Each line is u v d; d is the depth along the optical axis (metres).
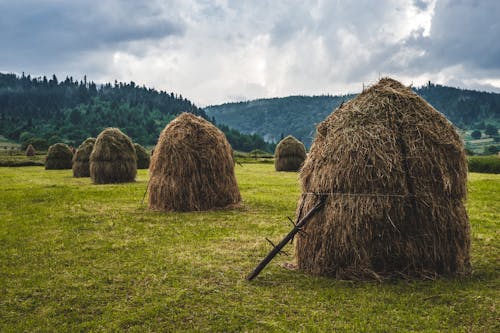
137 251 9.11
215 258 8.48
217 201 14.83
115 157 25.88
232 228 11.50
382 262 6.90
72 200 17.33
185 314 5.72
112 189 21.69
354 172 7.02
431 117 7.52
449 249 7.03
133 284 6.98
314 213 7.32
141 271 7.66
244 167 47.16
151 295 6.43
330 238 7.10
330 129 7.79
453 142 7.36
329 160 7.38
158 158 14.84
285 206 15.43
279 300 6.15
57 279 7.28
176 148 14.49
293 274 7.33
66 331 5.32
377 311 5.71
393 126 7.26
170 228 11.54
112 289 6.76
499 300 6.00
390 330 5.16
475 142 151.12
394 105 7.50
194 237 10.41
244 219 12.83
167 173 14.55
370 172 6.95
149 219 12.87
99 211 14.43
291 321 5.45
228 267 7.84
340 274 7.00
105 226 11.86
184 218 13.02
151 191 14.89
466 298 6.07
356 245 6.87
